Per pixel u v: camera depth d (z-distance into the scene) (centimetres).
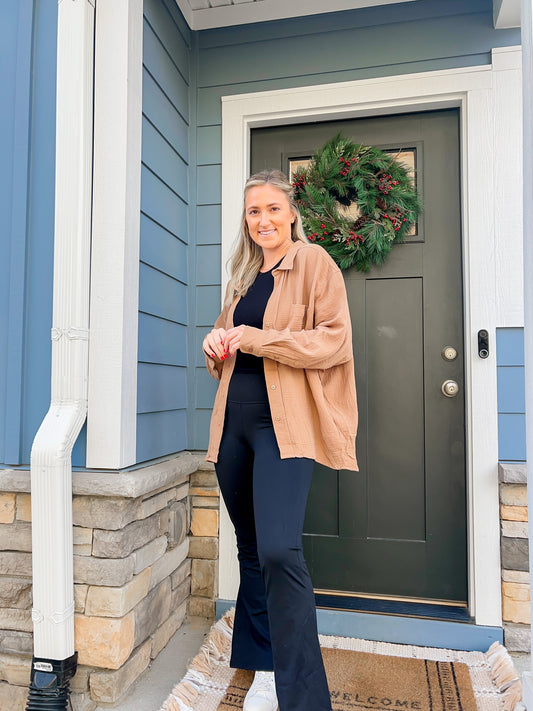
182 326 207
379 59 202
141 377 169
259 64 213
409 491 201
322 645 179
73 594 148
